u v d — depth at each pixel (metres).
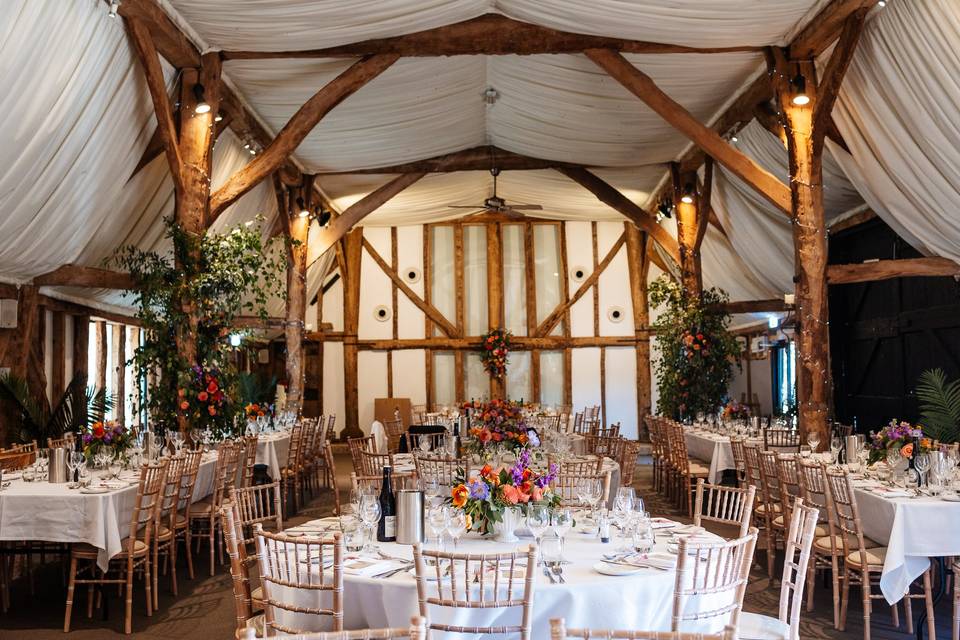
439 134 12.16
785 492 6.22
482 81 10.93
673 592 3.27
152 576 6.31
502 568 3.61
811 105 8.16
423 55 8.67
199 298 7.70
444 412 15.74
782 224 11.53
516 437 7.25
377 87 10.00
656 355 18.28
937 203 8.14
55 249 8.42
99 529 5.38
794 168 8.12
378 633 2.19
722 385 12.27
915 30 6.78
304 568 3.63
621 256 18.38
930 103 7.21
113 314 11.73
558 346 18.17
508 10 8.30
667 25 7.92
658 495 11.12
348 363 18.11
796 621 3.88
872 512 5.37
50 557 7.52
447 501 4.22
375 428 13.76
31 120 6.48
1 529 5.39
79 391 9.20
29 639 5.23
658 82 9.48
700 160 12.07
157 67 7.07
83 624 5.54
